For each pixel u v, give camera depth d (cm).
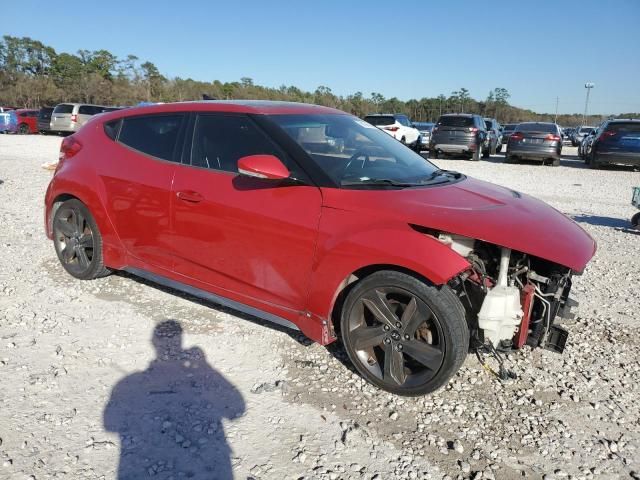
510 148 1873
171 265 404
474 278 305
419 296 294
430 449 273
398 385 313
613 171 1730
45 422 281
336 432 284
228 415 294
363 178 345
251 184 351
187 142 394
